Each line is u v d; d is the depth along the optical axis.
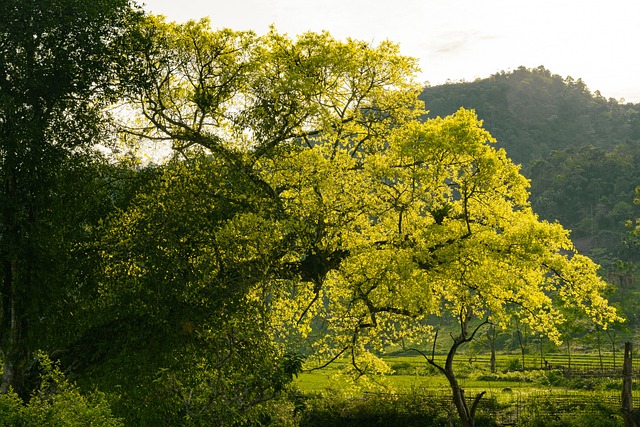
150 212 18.70
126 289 17.80
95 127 20.14
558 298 26.06
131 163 21.56
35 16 18.56
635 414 23.64
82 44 19.30
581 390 44.66
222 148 21.41
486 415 33.19
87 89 19.84
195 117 23.78
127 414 16.08
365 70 26.31
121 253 17.95
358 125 26.42
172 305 17.34
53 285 18.52
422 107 27.44
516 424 32.44
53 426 10.66
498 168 22.55
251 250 18.83
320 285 24.09
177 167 19.95
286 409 18.98
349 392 36.56
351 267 24.39
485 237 23.53
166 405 15.67
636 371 57.16
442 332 94.88
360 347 27.20
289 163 22.88
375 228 25.56
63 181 19.36
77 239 18.94
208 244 18.34
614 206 198.00
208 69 24.17
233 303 17.52
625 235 177.12
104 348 17.83
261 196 20.69
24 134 17.94
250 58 24.09
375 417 34.28
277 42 25.56
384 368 27.44
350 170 24.22
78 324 18.67
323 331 26.84
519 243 23.09
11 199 18.05
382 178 24.77
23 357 18.45
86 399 12.42
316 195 23.11
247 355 16.61
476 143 22.16
